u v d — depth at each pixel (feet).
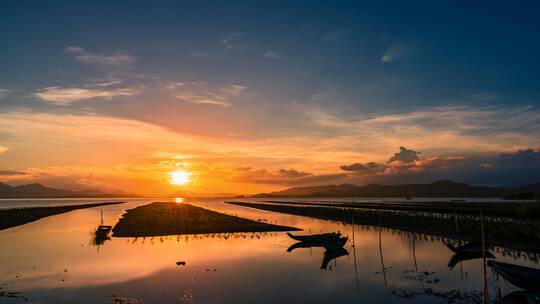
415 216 199.82
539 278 67.31
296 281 78.79
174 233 162.50
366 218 236.63
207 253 112.98
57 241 140.36
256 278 81.10
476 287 73.67
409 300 65.10
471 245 108.17
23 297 66.80
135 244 131.85
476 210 263.49
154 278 80.59
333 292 70.49
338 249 117.70
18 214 270.46
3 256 107.55
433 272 87.40
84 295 68.08
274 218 271.08
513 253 110.11
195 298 66.44
